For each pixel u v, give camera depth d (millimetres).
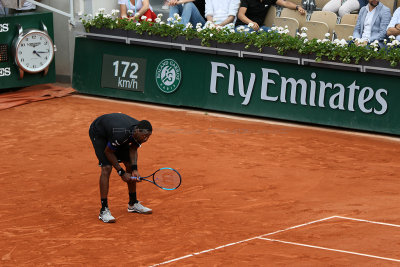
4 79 41156
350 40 36781
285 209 21469
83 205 22000
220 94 37344
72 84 42250
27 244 18219
